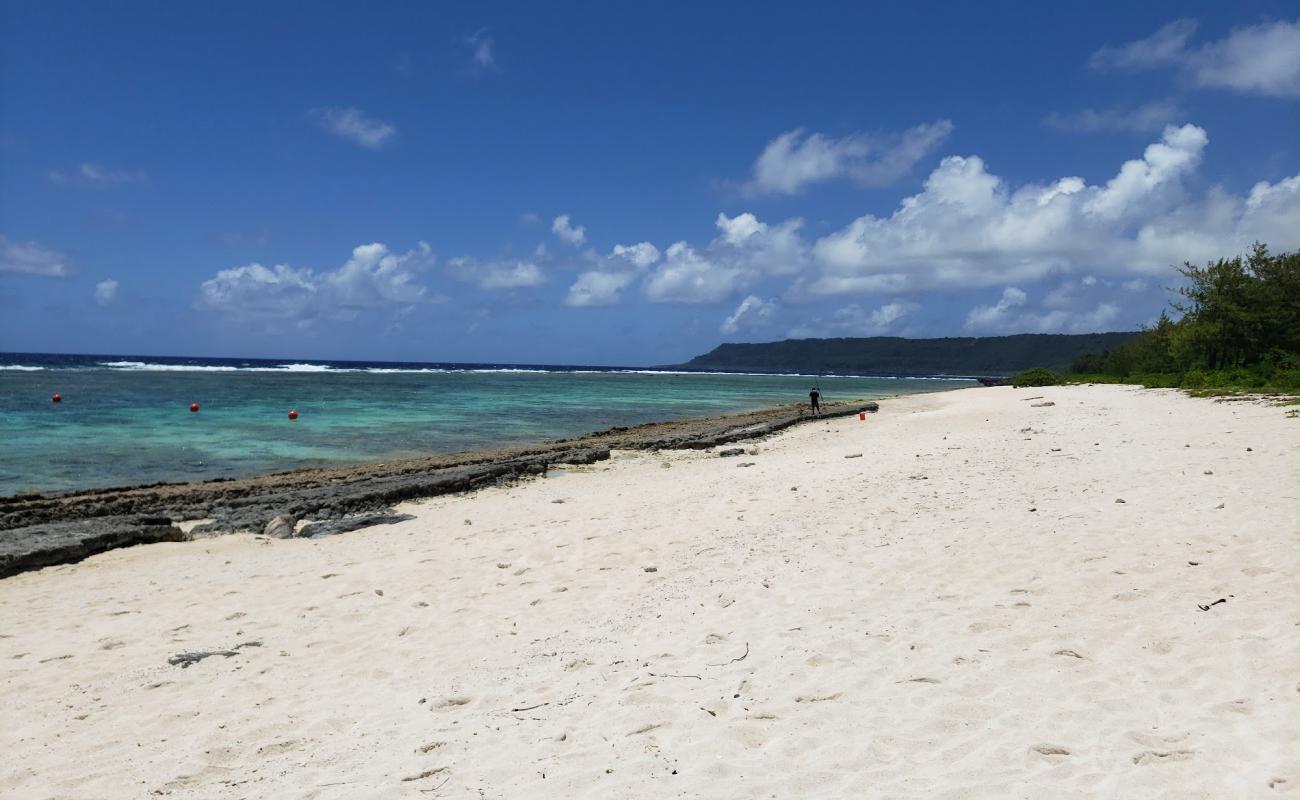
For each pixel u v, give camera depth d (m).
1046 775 3.74
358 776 4.25
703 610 6.80
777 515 10.47
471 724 4.86
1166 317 40.88
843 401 47.19
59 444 24.17
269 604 8.03
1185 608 5.79
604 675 5.52
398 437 28.48
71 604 8.32
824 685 5.03
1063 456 13.46
